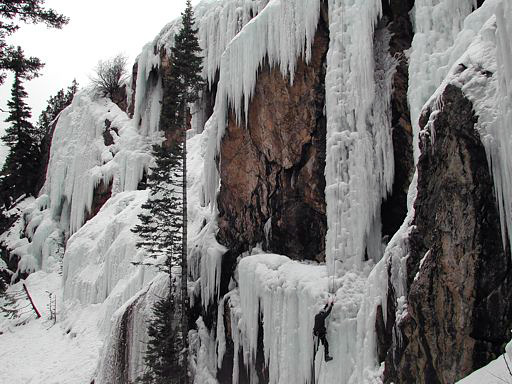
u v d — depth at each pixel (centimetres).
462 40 857
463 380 570
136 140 2903
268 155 1327
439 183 684
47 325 2428
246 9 1972
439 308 651
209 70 2123
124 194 2728
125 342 1543
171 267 1639
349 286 966
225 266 1467
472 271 614
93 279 2327
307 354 1001
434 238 679
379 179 1032
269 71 1295
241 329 1255
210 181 1594
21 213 3884
